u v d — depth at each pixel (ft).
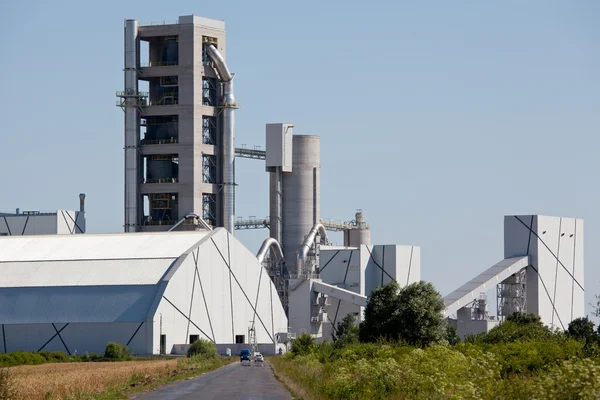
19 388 264.52
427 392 192.34
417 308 467.11
